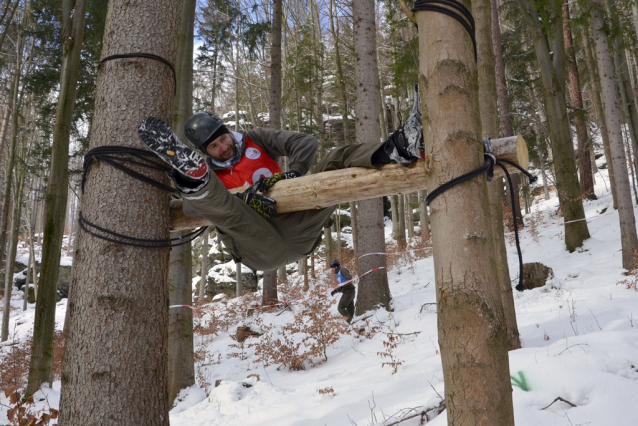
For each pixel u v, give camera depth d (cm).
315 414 481
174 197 307
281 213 280
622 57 1588
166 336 263
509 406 161
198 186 232
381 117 2262
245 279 2225
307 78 2205
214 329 1280
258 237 272
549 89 1406
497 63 1714
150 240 254
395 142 230
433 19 186
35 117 2192
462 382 162
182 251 746
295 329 879
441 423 355
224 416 548
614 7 1274
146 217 257
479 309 165
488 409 158
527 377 395
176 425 568
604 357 402
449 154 176
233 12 1767
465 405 160
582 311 702
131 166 256
